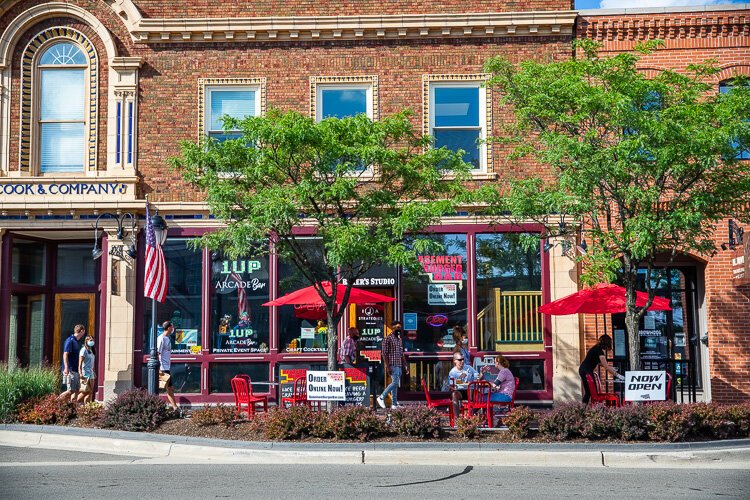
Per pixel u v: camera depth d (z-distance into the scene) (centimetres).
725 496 963
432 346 1894
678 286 1994
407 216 1377
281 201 1352
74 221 1905
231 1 1972
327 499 934
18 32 1967
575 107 1482
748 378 1841
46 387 1628
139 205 1898
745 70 1897
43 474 1126
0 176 1912
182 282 1919
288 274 1919
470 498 942
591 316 1889
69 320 2056
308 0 1964
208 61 1956
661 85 1427
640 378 1392
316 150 1417
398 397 1864
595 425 1312
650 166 1393
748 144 1386
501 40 1939
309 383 1416
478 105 1945
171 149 1942
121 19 1964
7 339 1911
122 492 980
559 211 1483
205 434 1387
